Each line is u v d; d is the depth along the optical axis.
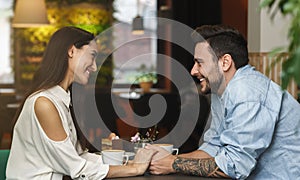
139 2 8.68
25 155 2.09
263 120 2.07
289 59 1.05
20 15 6.82
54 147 2.01
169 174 2.14
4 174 2.35
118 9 8.59
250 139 2.05
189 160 2.11
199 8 8.34
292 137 2.19
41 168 2.06
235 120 2.07
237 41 2.18
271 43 4.26
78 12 8.40
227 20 7.54
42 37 8.18
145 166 2.12
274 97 2.14
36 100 2.05
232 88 2.12
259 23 4.30
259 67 3.91
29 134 2.07
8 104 6.71
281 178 2.21
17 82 8.06
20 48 8.12
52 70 2.10
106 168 2.05
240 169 2.04
